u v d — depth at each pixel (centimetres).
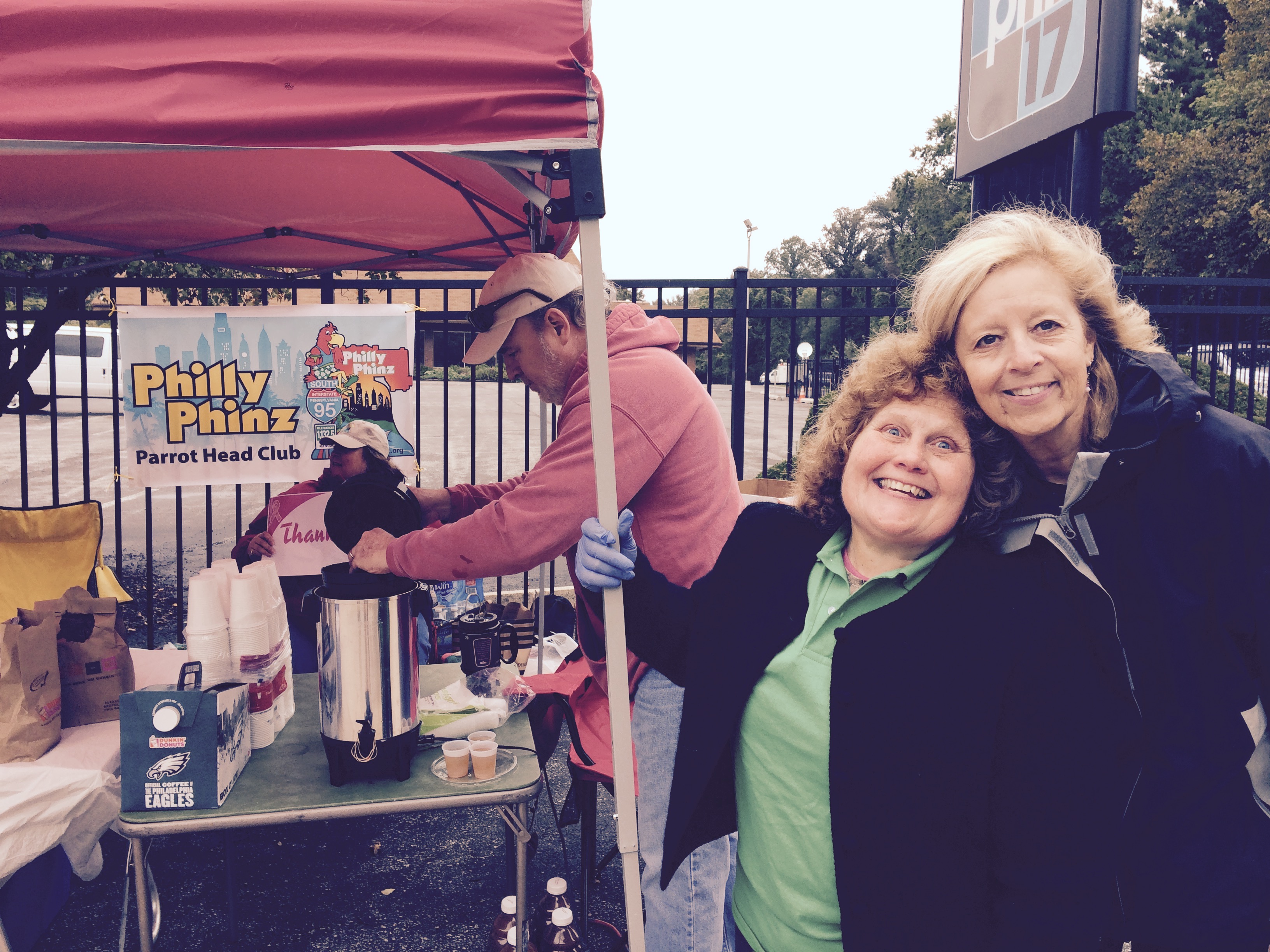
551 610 361
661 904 182
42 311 401
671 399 177
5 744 194
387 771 182
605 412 141
